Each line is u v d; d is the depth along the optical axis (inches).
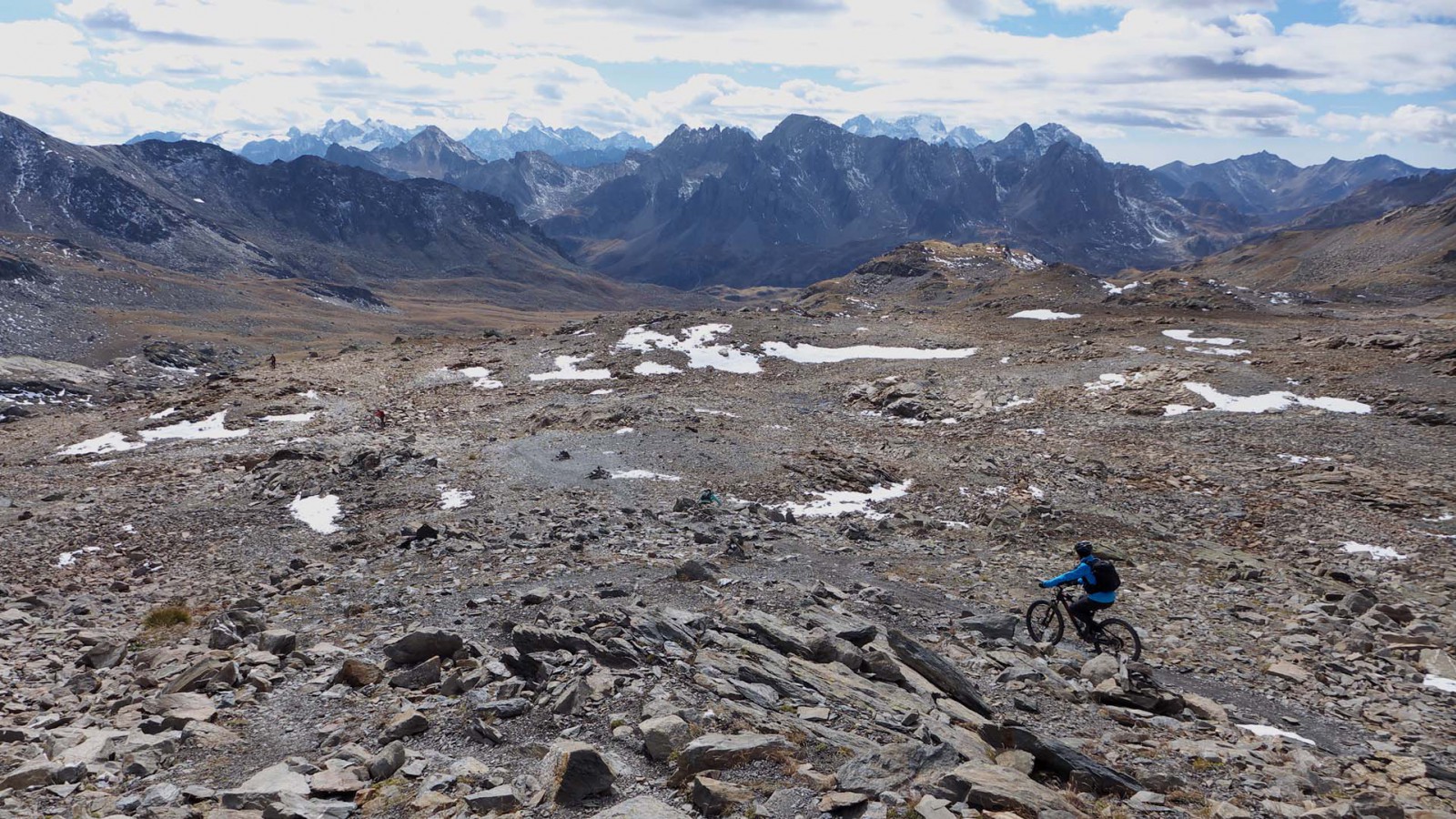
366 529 1226.0
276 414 2459.4
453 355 3294.8
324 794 386.9
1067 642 726.5
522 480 1470.2
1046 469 1601.9
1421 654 750.5
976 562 1018.7
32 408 4439.0
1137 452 1768.0
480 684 517.3
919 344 3319.4
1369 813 423.5
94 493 1651.1
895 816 347.6
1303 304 7785.4
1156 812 400.2
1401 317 5521.7
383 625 707.4
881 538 1133.1
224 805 371.2
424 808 367.6
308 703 521.3
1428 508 1343.5
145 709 513.7
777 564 943.7
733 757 394.3
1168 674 677.3
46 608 924.0
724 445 1759.4
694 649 576.1
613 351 3174.2
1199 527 1272.1
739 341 3314.5
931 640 693.9
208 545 1229.1
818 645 586.6
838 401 2534.5
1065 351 2950.3
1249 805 423.8
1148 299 6269.7
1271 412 2027.6
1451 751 544.4
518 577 855.1
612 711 462.6
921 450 1797.5
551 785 372.8
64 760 432.1
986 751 449.1
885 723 477.4
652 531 1101.7
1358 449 1697.8
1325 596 931.3
